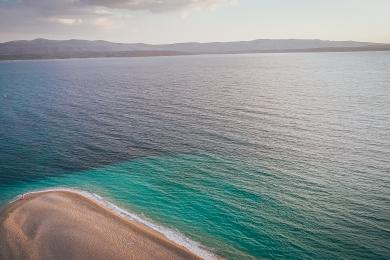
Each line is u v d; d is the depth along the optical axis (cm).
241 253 3075
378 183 4181
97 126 7300
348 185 4181
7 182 4684
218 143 5928
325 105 8319
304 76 15088
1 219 3641
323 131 6247
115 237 3297
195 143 5988
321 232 3316
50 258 3005
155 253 3061
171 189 4341
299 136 6047
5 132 7012
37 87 13550
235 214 3703
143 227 3481
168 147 5862
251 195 4094
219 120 7375
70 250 3103
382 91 9962
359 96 9288
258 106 8519
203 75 16938
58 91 12300
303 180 4388
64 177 4809
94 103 9750
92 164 5262
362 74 14950
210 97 10056
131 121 7606
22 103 10044
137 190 4347
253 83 12975
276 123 6931
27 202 3997
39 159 5506
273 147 5594
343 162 4834
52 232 3372
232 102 9150
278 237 3281
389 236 3200
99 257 3012
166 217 3688
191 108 8619
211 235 3350
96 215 3709
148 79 15638
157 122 7450
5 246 3180
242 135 6272
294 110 7944
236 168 4875
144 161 5297
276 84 12412
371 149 5244
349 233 3278
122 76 17488
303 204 3828
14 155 5697
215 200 4019
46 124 7569
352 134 5984
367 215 3544
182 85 12988
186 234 3369
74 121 7756
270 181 4428
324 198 3925
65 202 4000
